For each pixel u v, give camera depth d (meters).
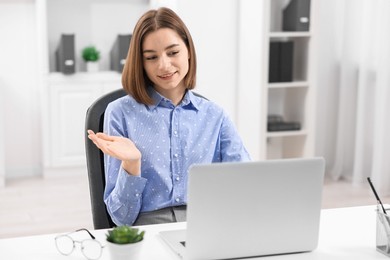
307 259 1.64
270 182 1.58
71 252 1.64
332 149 5.26
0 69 5.07
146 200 2.02
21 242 1.72
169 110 2.08
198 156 2.09
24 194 4.64
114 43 5.20
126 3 5.34
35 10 5.07
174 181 2.04
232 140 2.16
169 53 1.96
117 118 2.03
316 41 4.67
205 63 4.60
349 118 5.04
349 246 1.73
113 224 2.08
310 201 1.63
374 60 4.77
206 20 4.54
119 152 1.73
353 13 4.93
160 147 2.04
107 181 1.96
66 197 4.57
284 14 4.83
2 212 4.23
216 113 2.15
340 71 5.12
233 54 4.64
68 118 5.01
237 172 1.54
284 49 4.67
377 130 4.66
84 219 4.09
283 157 5.12
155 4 5.06
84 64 5.29
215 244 1.58
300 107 4.87
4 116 5.13
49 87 4.93
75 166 5.13
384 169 4.66
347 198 4.56
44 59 4.89
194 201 1.53
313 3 4.63
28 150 5.22
